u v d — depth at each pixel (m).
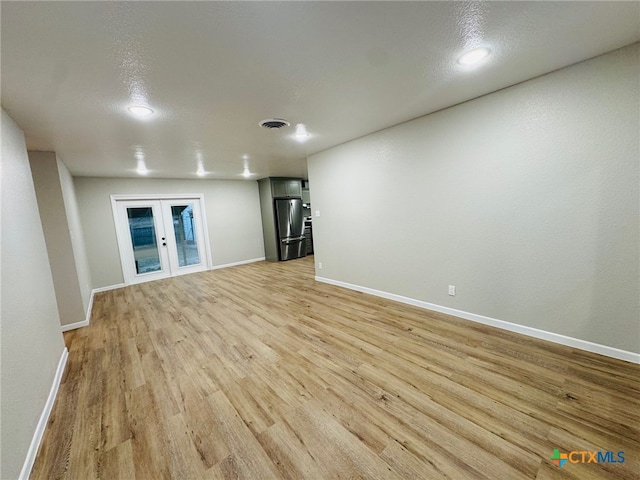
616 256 2.05
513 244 2.54
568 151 2.17
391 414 1.72
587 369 2.01
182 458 1.50
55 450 1.60
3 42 1.38
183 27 1.39
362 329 2.93
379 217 3.73
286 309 3.70
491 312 2.77
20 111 2.18
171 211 6.38
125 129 2.79
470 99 2.63
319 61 1.80
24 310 1.84
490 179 2.61
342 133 3.50
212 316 3.63
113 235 5.57
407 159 3.26
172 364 2.47
